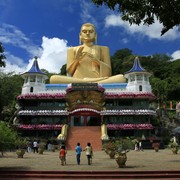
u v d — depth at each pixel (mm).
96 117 57156
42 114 55469
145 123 55594
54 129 54250
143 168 21000
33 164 24719
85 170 19844
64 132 50125
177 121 67250
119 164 21734
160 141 52031
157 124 60406
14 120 57438
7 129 21750
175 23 14164
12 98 66125
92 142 48375
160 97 82750
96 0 14500
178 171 19000
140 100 58062
